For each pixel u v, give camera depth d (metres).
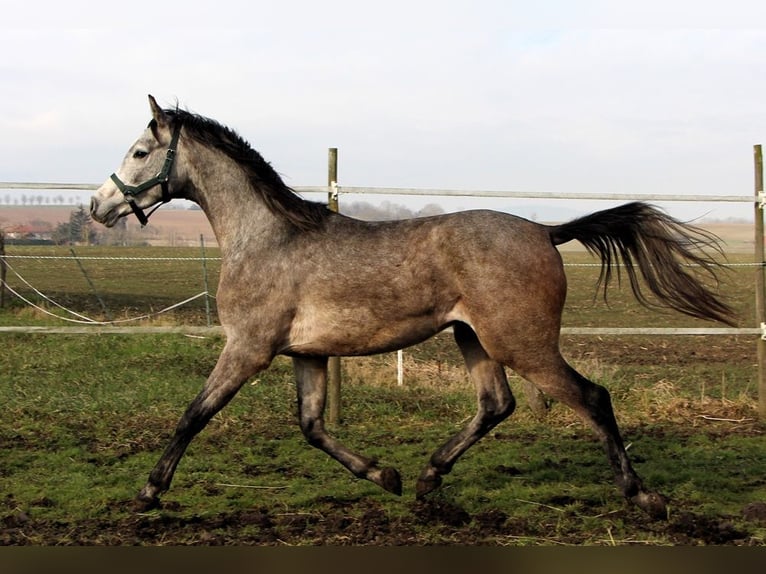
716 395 8.20
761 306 7.10
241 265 4.79
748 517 4.57
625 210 4.77
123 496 5.03
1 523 4.53
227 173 4.97
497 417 4.93
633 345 12.42
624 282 21.36
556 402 7.43
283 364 9.23
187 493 5.12
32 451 6.12
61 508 4.82
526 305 4.47
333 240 4.76
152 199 5.14
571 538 4.29
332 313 4.70
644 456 6.05
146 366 9.30
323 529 4.45
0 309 13.35
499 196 7.01
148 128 5.12
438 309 4.65
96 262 26.28
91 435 6.60
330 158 7.04
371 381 8.55
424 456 6.06
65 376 8.71
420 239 4.65
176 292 17.92
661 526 4.45
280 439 6.52
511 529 4.43
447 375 8.90
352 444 6.40
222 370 4.72
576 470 5.69
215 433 6.70
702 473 5.52
